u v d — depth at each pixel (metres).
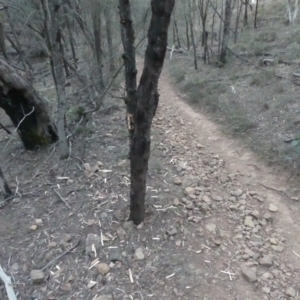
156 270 3.19
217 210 4.08
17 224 4.04
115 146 5.62
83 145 5.27
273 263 3.35
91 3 6.38
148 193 4.26
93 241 3.53
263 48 9.27
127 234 3.59
